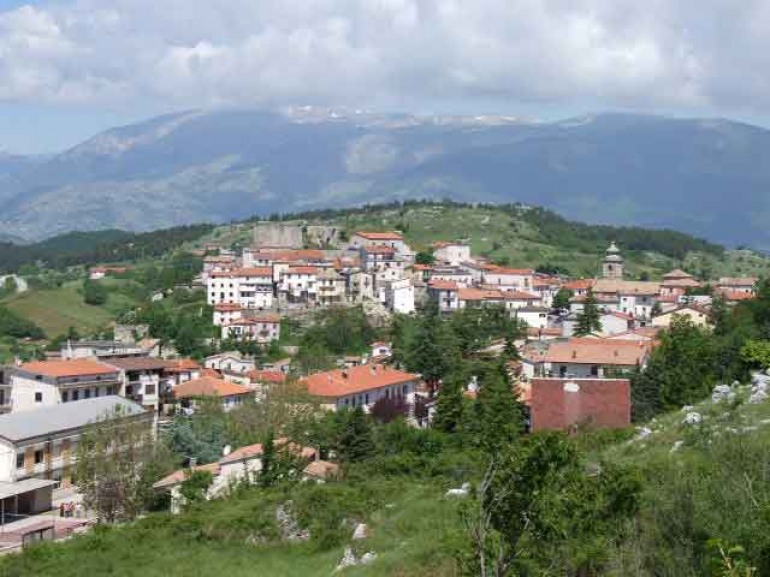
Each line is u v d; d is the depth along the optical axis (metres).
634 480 31.67
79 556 56.88
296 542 56.34
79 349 156.75
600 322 193.50
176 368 146.38
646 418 91.62
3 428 90.38
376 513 55.72
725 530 29.95
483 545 28.45
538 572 28.73
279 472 73.00
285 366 176.75
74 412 100.12
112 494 78.19
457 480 62.94
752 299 128.25
